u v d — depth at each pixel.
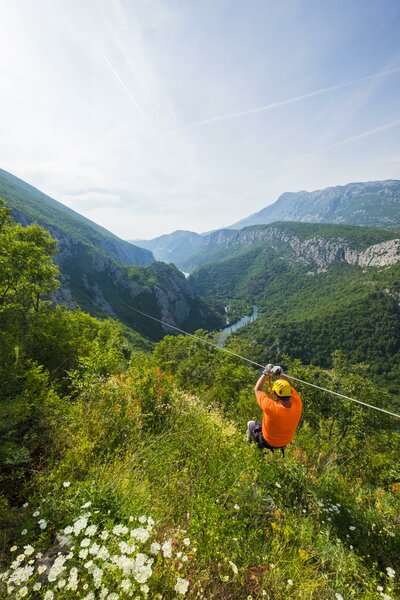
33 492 3.28
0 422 4.12
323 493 4.67
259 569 2.71
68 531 2.35
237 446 4.92
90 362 7.67
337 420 24.36
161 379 7.09
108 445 4.20
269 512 3.82
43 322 15.12
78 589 2.14
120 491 3.25
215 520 2.98
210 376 25.33
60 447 4.12
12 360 6.99
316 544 3.49
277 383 4.05
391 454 21.30
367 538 3.91
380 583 3.22
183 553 2.56
